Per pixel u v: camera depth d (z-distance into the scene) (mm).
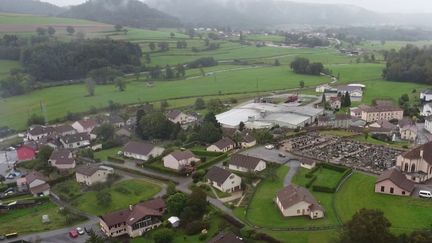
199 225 123812
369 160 168000
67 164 185875
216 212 131750
